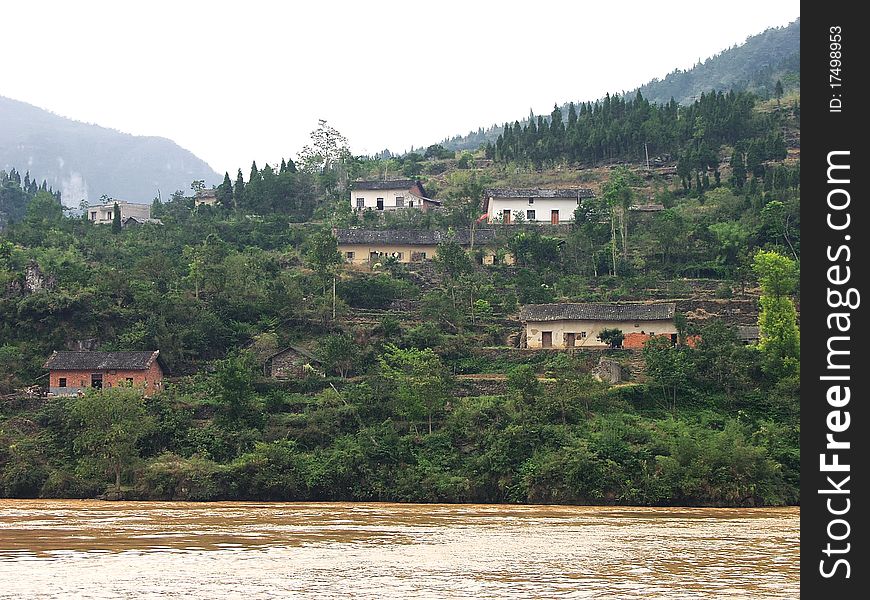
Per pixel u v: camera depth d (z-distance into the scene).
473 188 162.62
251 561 53.06
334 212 176.88
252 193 184.38
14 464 93.94
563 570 51.00
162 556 54.44
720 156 192.25
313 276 135.00
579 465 89.50
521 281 136.88
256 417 101.62
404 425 100.50
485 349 118.12
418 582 47.38
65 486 92.94
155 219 188.62
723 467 89.38
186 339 119.50
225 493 91.50
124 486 93.06
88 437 93.31
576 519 76.94
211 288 128.50
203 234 160.62
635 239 151.00
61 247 150.50
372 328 120.81
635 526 71.94
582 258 145.62
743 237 146.00
